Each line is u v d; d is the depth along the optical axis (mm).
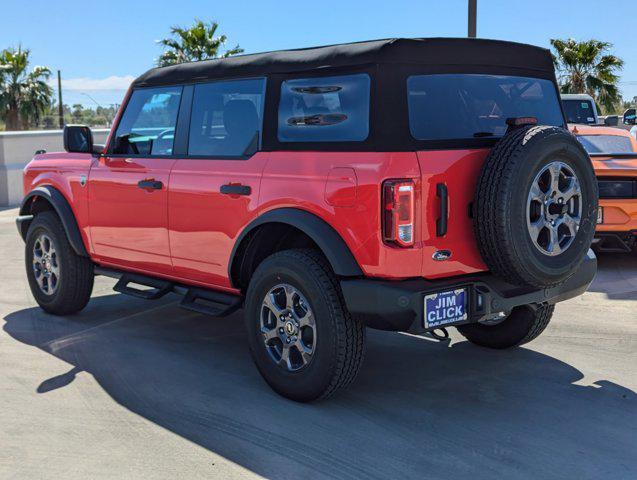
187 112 4988
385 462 3531
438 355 5176
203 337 5672
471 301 3980
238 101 4629
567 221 3945
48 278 6230
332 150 4031
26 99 42688
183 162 4941
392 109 3846
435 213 3855
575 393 4430
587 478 3369
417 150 3850
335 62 4066
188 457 3598
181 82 5078
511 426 3951
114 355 5223
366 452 3641
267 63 4488
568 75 36344
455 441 3764
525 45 4566
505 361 5035
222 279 4762
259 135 4465
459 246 3953
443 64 4102
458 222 3932
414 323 3789
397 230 3742
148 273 5445
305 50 4332
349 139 3963
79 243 5891
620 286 7305
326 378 4047
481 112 4238
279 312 4258
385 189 3744
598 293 7023
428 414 4121
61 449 3697
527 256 3785
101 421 4047
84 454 3641
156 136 5234
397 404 4270
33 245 6305
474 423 3992
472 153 3965
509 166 3729
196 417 4090
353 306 3885
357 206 3834
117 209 5473
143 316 6309
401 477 3375
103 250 5723
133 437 3834
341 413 4133
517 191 3719
